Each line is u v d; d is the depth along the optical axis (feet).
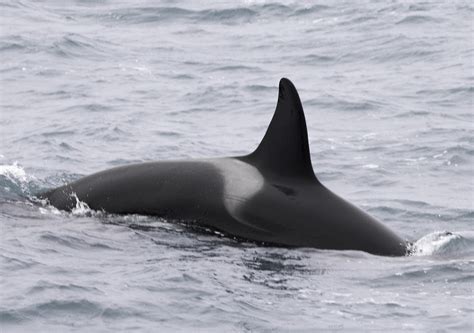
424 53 454.40
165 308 163.12
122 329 155.43
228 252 189.16
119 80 402.72
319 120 348.59
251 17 545.85
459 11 540.93
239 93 384.47
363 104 366.84
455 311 167.53
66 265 179.42
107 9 556.92
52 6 559.79
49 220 204.85
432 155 299.99
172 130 326.85
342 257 189.98
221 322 159.43
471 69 422.00
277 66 438.81
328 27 516.32
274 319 161.68
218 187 200.75
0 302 161.38
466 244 208.23
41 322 156.25
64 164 276.00
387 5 557.33
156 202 203.51
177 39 495.41
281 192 198.29
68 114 342.64
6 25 493.36
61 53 441.68
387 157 298.15
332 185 269.64
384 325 161.27
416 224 233.14
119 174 211.41
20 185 241.96
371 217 202.49
